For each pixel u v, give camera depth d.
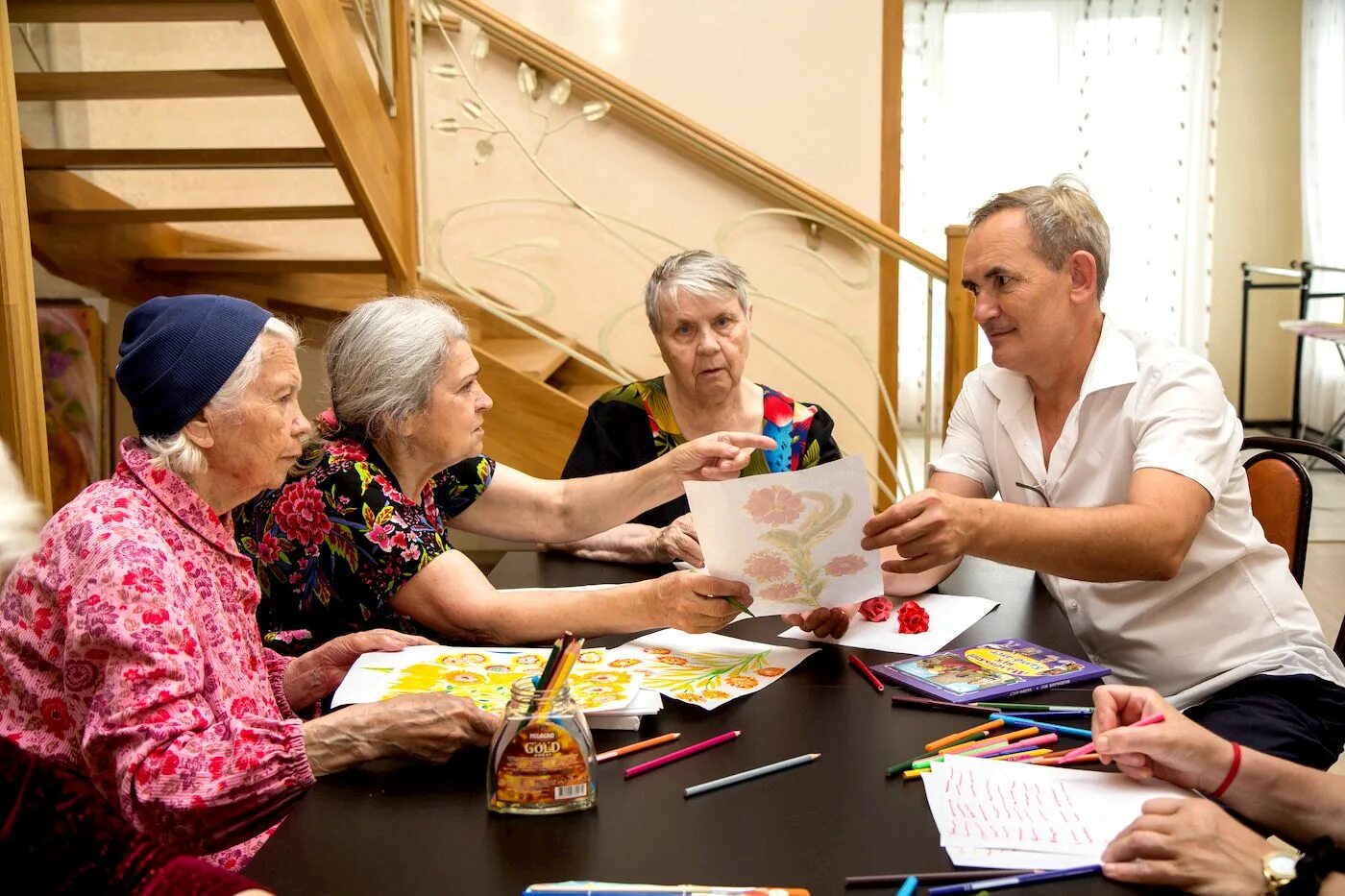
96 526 1.25
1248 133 7.84
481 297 4.14
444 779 1.25
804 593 1.59
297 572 1.78
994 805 1.14
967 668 1.53
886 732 1.35
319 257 3.54
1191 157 7.72
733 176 4.34
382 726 1.26
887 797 1.18
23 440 2.09
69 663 1.21
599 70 3.87
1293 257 7.95
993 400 2.04
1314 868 0.99
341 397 1.78
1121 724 1.26
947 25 7.68
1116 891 1.00
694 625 1.62
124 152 3.03
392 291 3.53
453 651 1.58
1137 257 7.89
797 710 1.42
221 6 2.67
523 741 1.15
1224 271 8.02
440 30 4.21
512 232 4.41
